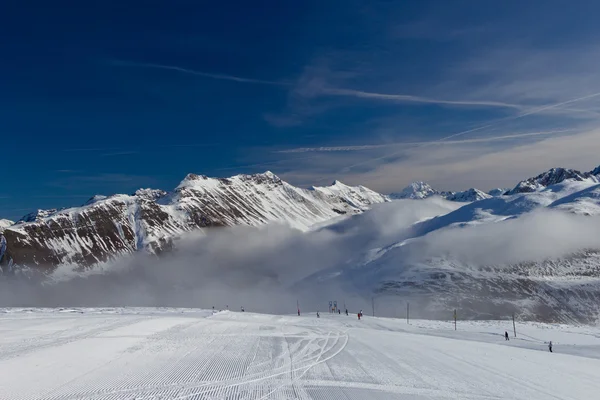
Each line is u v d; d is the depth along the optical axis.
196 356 26.47
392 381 21.92
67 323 40.88
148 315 56.59
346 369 24.42
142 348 28.41
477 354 33.94
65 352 25.92
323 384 20.73
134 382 19.77
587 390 22.55
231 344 32.09
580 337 77.75
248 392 18.94
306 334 41.53
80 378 20.12
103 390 18.34
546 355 37.34
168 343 30.91
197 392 18.62
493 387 21.94
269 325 49.69
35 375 20.39
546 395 21.05
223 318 60.62
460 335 70.44
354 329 52.16
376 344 36.59
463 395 20.03
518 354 36.31
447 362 28.83
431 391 20.33
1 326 38.34
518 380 24.03
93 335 33.22
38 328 37.03
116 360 24.31
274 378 21.61
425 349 35.12
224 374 22.02
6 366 21.97
